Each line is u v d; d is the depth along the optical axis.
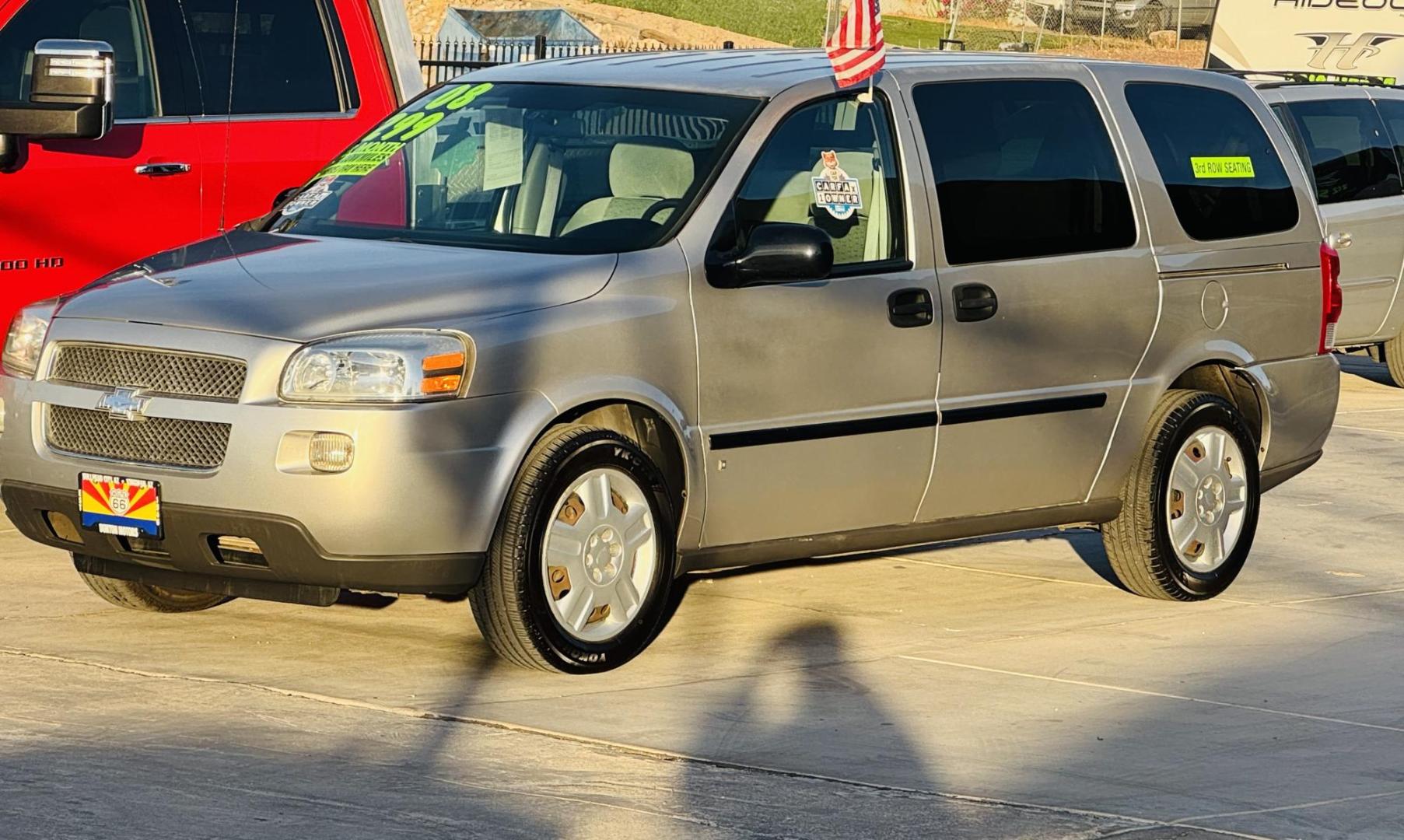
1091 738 6.14
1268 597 8.37
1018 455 7.53
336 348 6.04
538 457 6.25
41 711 5.81
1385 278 14.90
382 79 9.77
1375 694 6.84
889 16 51.41
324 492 5.94
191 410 6.11
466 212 7.10
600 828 5.00
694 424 6.62
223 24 9.16
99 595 7.14
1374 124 15.08
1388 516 10.30
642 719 6.05
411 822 4.96
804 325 6.86
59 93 8.12
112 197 8.69
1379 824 5.41
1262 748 6.12
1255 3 22.06
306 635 6.94
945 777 5.65
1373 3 21.38
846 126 7.21
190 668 6.42
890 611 7.78
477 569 6.16
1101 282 7.74
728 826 5.07
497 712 6.04
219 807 5.00
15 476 6.54
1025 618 7.77
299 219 7.36
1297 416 8.54
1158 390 7.97
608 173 6.98
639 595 6.60
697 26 51.81
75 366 6.44
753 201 6.88
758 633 7.31
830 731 6.06
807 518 7.02
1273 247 8.41
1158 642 7.46
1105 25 49.47
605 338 6.38
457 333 6.12
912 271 7.19
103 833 4.76
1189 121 8.30
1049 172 7.71
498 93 7.55
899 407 7.14
